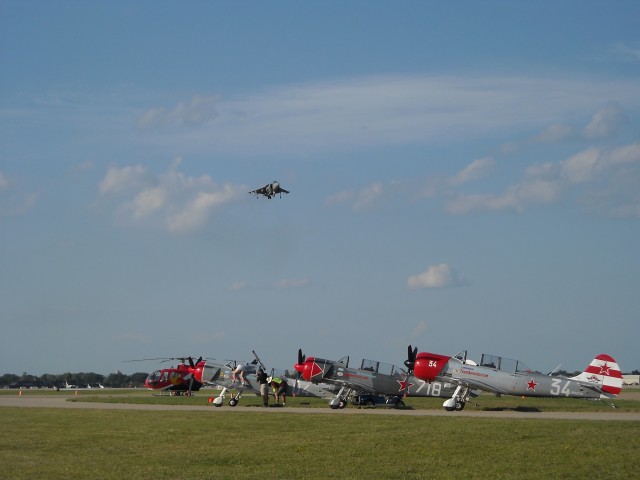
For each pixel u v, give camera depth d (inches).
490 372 1695.4
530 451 860.6
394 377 1882.4
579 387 1705.2
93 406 1840.6
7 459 842.8
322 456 848.3
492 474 730.2
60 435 1064.8
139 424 1223.5
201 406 1850.4
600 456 821.9
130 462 817.5
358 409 1695.4
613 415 1395.2
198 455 861.8
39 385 6850.4
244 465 796.6
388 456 843.4
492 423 1171.3
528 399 2186.3
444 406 1626.5
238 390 1955.0
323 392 2096.5
